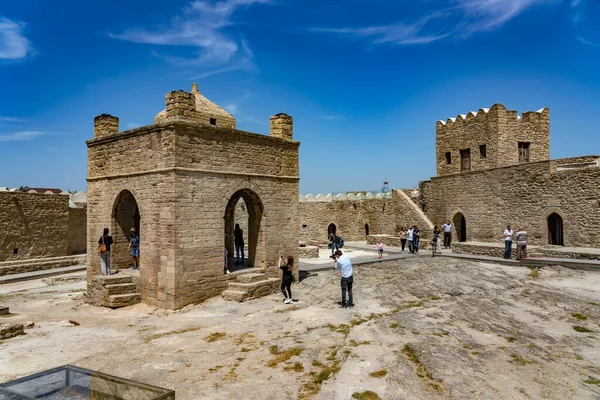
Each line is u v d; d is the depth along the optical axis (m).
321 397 8.39
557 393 8.70
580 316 14.16
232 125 20.64
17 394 5.96
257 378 9.24
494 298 16.66
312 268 23.67
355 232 46.00
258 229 19.27
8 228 28.30
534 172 26.88
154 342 11.66
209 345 11.38
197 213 16.38
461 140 33.41
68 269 26.92
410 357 10.46
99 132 19.86
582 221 24.17
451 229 33.75
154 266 16.55
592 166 24.31
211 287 16.86
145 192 16.98
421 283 18.78
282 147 19.97
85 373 6.49
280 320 13.76
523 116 31.59
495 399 8.40
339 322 13.41
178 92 16.05
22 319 14.34
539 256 24.00
